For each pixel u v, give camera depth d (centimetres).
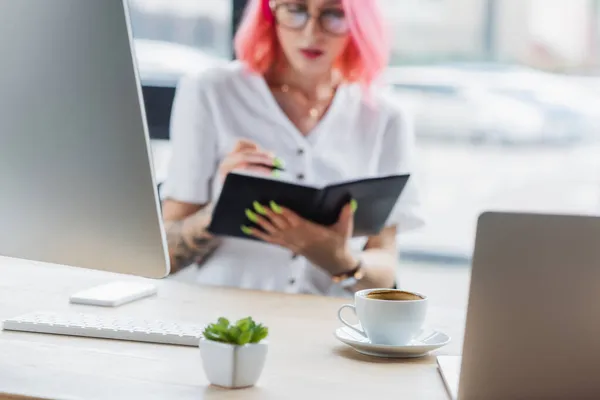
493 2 344
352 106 273
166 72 335
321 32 266
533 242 111
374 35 269
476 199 361
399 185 229
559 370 113
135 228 128
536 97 352
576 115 352
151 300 177
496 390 115
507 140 355
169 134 322
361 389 122
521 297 112
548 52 348
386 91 278
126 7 121
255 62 270
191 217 254
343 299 188
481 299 112
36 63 126
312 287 253
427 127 356
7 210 134
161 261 129
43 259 135
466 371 114
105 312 163
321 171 271
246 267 251
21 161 131
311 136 272
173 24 334
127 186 127
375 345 138
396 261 255
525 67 350
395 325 139
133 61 122
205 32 335
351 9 265
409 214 262
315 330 157
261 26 267
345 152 274
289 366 132
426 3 345
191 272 255
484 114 353
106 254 131
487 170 358
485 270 112
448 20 346
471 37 347
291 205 224
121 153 126
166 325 150
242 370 119
